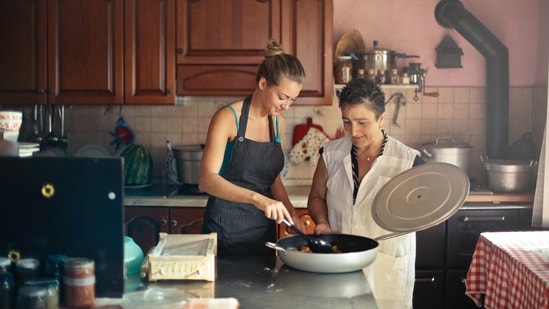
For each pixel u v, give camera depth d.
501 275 2.57
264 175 2.59
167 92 3.77
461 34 4.01
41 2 3.77
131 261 1.92
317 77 3.76
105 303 1.60
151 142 4.18
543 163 3.54
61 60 3.79
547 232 2.88
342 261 1.94
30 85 3.79
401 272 2.40
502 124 4.00
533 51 4.13
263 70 2.42
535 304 2.18
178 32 3.74
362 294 1.80
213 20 3.74
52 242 1.53
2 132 2.10
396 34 4.12
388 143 2.49
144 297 1.72
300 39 3.74
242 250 2.54
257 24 3.74
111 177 1.50
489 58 3.99
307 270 1.99
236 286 1.85
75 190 1.51
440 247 3.62
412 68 3.94
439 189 2.23
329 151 2.59
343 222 2.51
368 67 3.86
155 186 3.98
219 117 2.49
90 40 3.77
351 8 4.10
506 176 3.67
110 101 3.79
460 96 4.16
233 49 3.75
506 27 4.13
